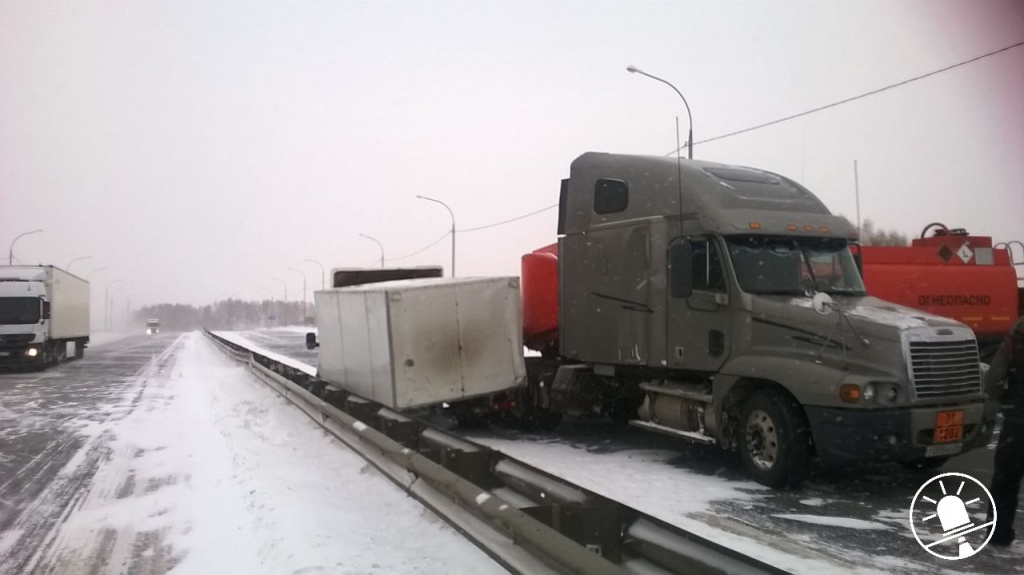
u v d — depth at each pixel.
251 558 5.22
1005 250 16.17
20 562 5.48
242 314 187.50
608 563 3.48
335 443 9.44
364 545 5.26
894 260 15.09
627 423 11.09
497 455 6.35
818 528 6.29
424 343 10.41
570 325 10.62
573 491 4.81
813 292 8.27
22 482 8.19
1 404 15.91
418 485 6.35
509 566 4.51
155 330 96.25
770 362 7.61
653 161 9.42
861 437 6.89
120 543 5.88
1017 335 5.41
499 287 11.02
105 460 9.38
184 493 7.38
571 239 10.62
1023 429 5.45
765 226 8.30
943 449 7.07
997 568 5.30
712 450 9.84
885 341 6.96
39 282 27.09
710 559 3.51
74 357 34.91
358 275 15.12
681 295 8.31
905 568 5.30
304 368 23.06
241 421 11.92
